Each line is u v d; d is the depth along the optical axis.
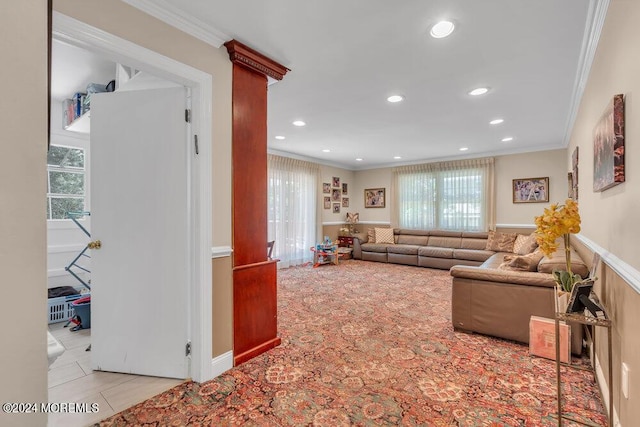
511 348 2.47
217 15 1.85
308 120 4.04
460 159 6.62
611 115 1.55
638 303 1.23
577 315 1.56
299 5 1.77
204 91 1.99
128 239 2.08
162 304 2.03
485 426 1.57
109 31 1.56
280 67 2.48
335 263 6.67
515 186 6.00
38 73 0.56
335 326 2.98
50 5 0.66
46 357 0.57
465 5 1.76
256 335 2.37
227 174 2.16
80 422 1.62
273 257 6.07
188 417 1.66
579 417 1.63
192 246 2.00
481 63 2.46
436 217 6.93
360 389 1.90
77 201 3.65
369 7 1.78
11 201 0.53
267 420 1.63
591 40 2.04
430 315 3.31
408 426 1.57
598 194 2.15
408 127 4.39
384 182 7.84
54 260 3.46
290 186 6.46
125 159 2.08
